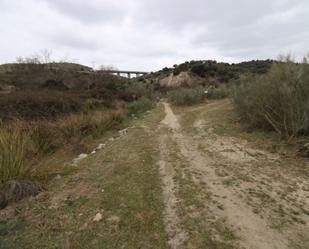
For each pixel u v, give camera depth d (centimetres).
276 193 432
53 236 314
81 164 615
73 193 438
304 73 797
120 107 1811
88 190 452
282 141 760
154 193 439
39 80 2752
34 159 588
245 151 704
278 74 904
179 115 1709
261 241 301
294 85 801
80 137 884
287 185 465
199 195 430
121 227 332
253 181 488
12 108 981
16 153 461
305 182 476
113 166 595
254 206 388
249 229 326
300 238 306
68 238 309
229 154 685
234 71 6134
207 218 354
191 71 6481
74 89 2286
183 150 754
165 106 2653
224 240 303
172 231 323
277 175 516
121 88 2908
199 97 2681
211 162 623
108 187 466
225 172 545
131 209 380
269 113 912
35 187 438
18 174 447
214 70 6375
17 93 1222
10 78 2722
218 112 1623
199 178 514
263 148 722
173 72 7181
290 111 791
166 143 854
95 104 1628
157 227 332
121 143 861
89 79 2975
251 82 1330
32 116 995
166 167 591
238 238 307
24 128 743
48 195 427
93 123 1052
